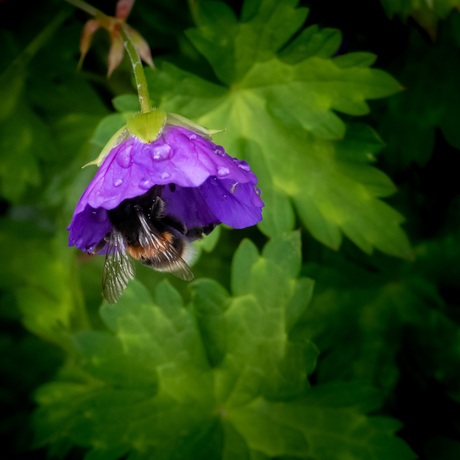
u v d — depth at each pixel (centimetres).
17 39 37
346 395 35
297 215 36
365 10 35
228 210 31
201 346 35
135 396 35
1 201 39
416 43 35
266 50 34
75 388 36
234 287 34
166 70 34
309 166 34
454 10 35
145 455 34
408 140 35
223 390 35
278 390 35
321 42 34
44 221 39
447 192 36
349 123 34
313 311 36
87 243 31
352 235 34
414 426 36
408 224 36
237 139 35
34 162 37
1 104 37
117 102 34
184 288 38
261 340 34
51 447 35
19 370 39
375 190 34
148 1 36
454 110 35
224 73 35
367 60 34
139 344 35
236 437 35
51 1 37
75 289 38
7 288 39
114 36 33
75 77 37
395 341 36
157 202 31
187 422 35
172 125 30
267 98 35
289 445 35
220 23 34
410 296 37
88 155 37
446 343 36
